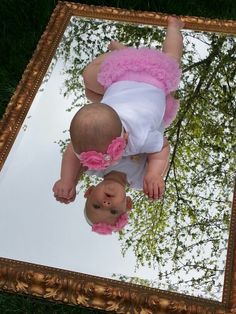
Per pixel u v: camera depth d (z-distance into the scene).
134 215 1.35
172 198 1.38
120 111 1.37
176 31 1.67
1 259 1.29
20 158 1.46
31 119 1.53
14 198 1.39
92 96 1.56
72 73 1.63
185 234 1.33
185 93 1.57
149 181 1.38
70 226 1.34
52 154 1.46
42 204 1.38
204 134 1.49
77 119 1.26
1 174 1.43
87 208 1.36
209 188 1.39
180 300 1.21
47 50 1.68
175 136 1.48
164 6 2.22
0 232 1.34
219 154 1.45
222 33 1.70
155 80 1.48
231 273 1.26
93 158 1.26
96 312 1.65
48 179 1.41
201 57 1.65
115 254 1.30
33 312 1.68
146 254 1.30
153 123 1.40
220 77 1.60
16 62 2.14
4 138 1.48
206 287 1.24
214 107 1.54
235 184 1.39
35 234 1.33
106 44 1.70
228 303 1.21
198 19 1.73
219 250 1.30
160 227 1.34
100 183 1.38
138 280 1.25
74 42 1.71
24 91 1.58
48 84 1.60
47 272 1.27
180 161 1.43
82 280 1.25
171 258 1.29
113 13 1.76
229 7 2.22
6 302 1.69
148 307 1.21
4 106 2.04
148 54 1.52
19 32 2.21
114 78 1.49
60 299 1.24
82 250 1.31
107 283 1.25
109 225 1.34
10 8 2.24
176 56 1.62
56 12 1.78
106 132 1.25
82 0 2.24
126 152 1.39
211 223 1.34
